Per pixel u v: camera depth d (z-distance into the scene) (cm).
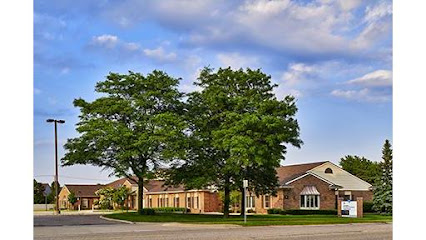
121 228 2750
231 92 3800
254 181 4006
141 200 4144
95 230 2573
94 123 3681
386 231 2397
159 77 3906
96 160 3806
